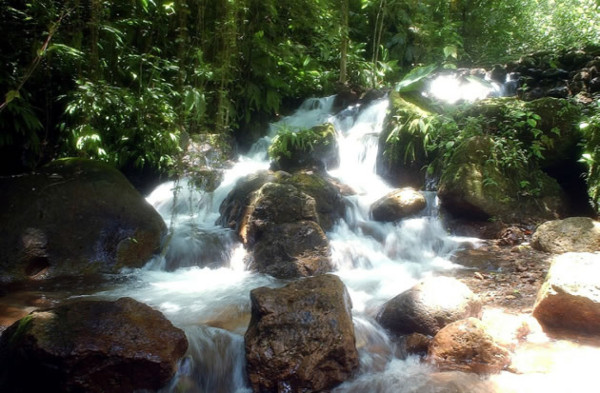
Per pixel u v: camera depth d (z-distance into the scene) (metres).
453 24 10.54
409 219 6.03
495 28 11.40
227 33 6.65
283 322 3.24
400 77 10.68
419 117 7.04
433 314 3.71
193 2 6.87
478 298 3.96
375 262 5.44
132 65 6.59
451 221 6.21
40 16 5.59
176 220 6.04
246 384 3.23
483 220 6.09
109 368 2.94
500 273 4.95
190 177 6.61
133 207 5.36
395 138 7.11
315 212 5.50
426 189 6.86
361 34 11.25
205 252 5.36
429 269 5.20
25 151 6.33
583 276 3.76
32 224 4.88
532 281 4.65
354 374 3.30
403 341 3.64
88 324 3.06
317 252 5.13
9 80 5.40
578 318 3.67
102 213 5.20
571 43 10.51
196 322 3.79
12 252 4.70
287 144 7.41
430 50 10.51
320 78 9.69
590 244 5.16
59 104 6.34
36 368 2.89
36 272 4.78
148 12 6.68
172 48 7.17
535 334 3.72
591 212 6.18
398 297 3.93
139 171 7.23
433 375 3.21
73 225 5.03
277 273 4.95
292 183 6.02
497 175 6.23
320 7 8.84
